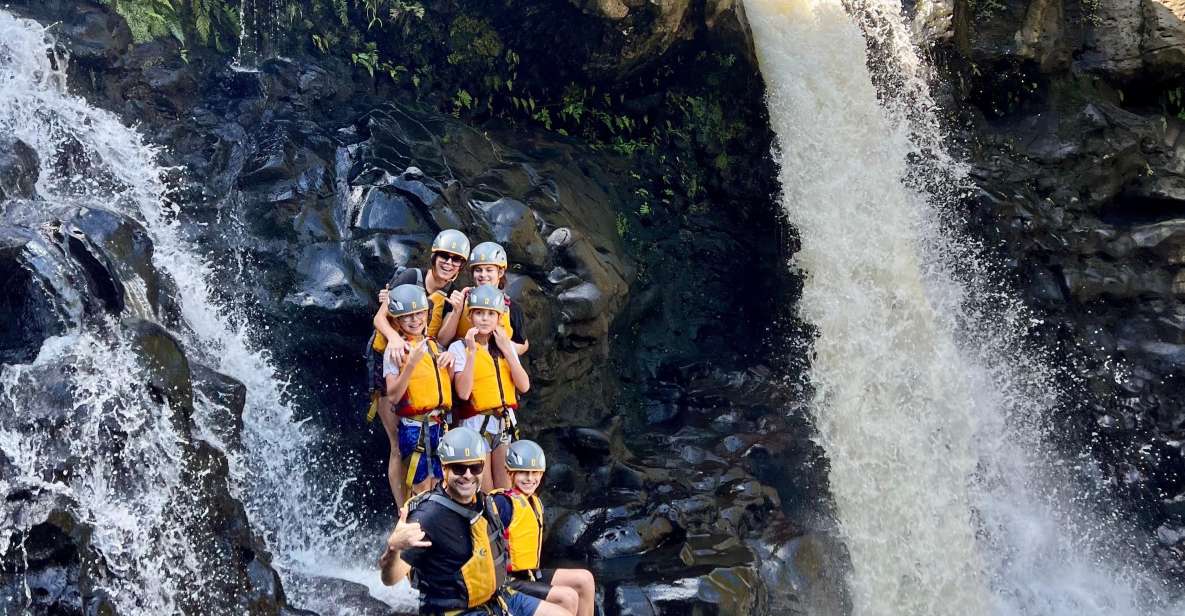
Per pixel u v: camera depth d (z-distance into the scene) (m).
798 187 13.80
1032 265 14.19
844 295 13.28
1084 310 14.35
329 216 10.02
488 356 7.23
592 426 10.55
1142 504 13.34
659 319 13.05
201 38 11.60
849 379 12.85
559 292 10.36
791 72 14.02
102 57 10.48
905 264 13.71
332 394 9.53
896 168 14.23
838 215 13.70
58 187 9.25
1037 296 14.09
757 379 12.64
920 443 12.82
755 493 10.40
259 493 8.89
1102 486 13.48
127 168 9.92
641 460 10.78
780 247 13.62
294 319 9.42
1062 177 15.09
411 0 12.36
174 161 10.49
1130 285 14.48
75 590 6.40
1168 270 14.76
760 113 13.98
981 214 14.02
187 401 7.79
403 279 7.38
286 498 9.09
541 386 10.15
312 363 9.52
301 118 11.42
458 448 5.72
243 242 9.84
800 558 9.91
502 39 12.84
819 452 11.97
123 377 7.38
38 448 6.77
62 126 9.52
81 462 6.87
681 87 14.02
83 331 7.46
